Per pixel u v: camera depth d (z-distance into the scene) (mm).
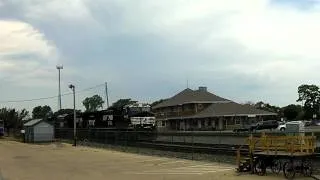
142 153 45875
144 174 28250
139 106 70625
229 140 47219
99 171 31047
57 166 35656
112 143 60469
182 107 104562
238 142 45281
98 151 51406
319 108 126312
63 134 81750
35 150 55906
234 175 25797
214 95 104250
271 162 25641
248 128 74375
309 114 126562
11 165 37625
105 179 26484
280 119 109000
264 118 95875
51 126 77938
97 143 63156
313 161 26203
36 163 38906
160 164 34531
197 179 24875
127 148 51844
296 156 23812
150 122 69750
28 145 68500
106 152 49562
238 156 27766
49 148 59594
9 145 68812
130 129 67875
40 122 77250
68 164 36969
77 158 42562
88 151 51875
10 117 123688
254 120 93062
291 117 130500
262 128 71312
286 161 24344
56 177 28359
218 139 48969
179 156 40000
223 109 94438
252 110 94188
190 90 106375
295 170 23891
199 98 101938
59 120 91125
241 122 92812
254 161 26250
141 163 35812
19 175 30172
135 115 69438
